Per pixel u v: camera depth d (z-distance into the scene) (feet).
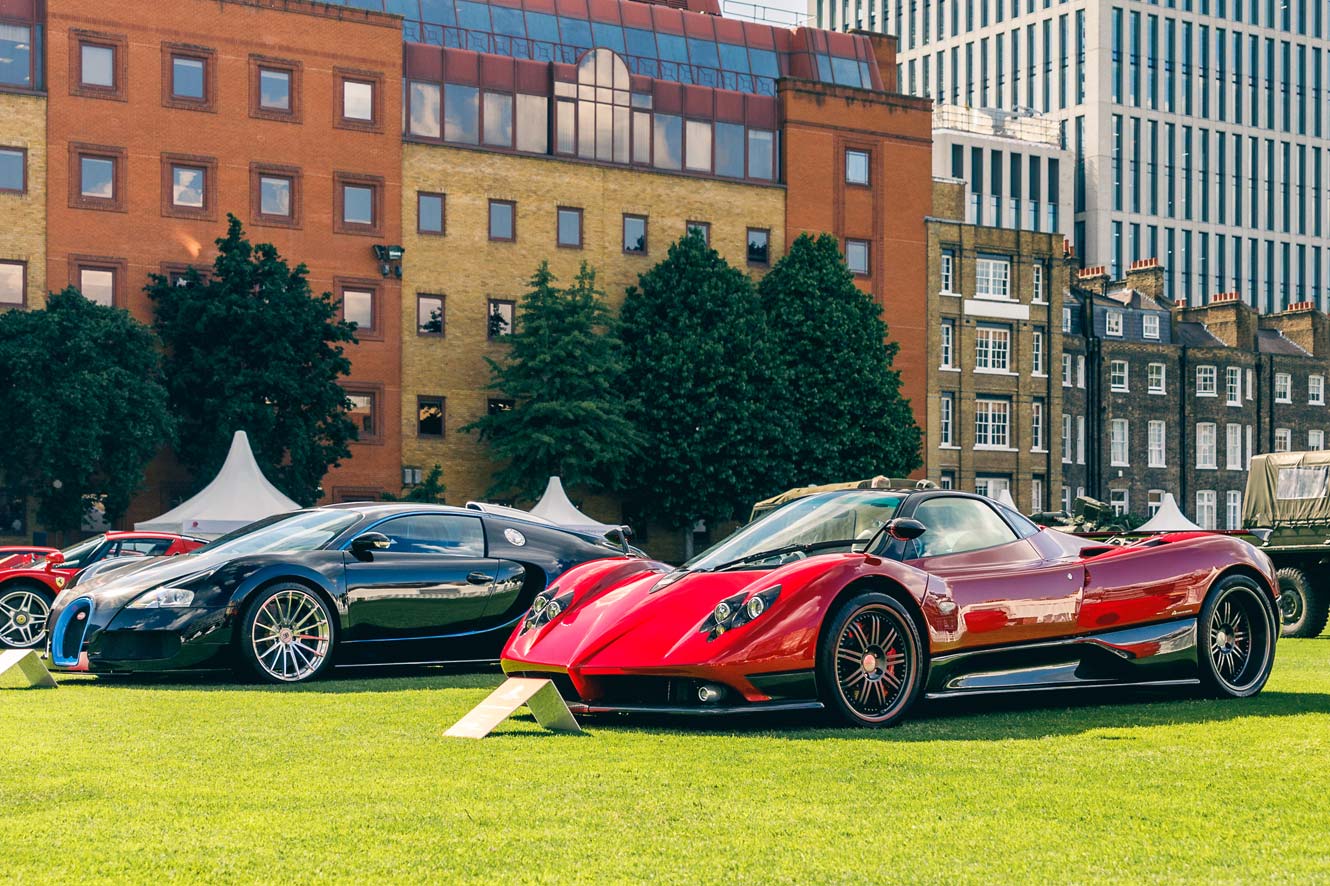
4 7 147.43
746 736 24.16
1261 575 31.01
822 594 25.49
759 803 17.83
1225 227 329.11
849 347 173.68
